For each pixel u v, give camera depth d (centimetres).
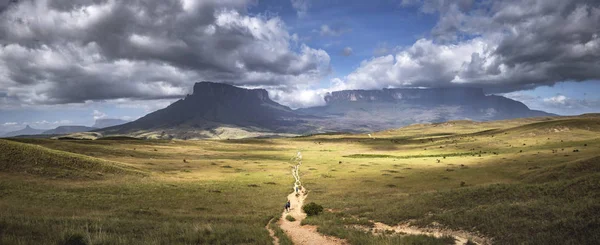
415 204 3878
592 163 5862
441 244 2152
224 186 6688
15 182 4869
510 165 8925
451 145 17762
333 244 2409
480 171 8494
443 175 8212
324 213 4062
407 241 2238
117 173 6962
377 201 4769
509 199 3306
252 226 3061
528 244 1980
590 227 1998
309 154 18238
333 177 8775
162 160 11525
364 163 12512
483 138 18450
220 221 3450
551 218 2356
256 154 17325
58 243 1678
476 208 3081
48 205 3753
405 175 8644
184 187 6191
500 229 2348
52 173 5856
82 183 5612
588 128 15600
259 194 5969
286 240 2395
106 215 3372
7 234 1769
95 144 12938
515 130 18862
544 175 6294
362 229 2975
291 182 7969
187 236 2248
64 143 11681
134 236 2228
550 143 13438
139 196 4975
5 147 6216
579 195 2856
